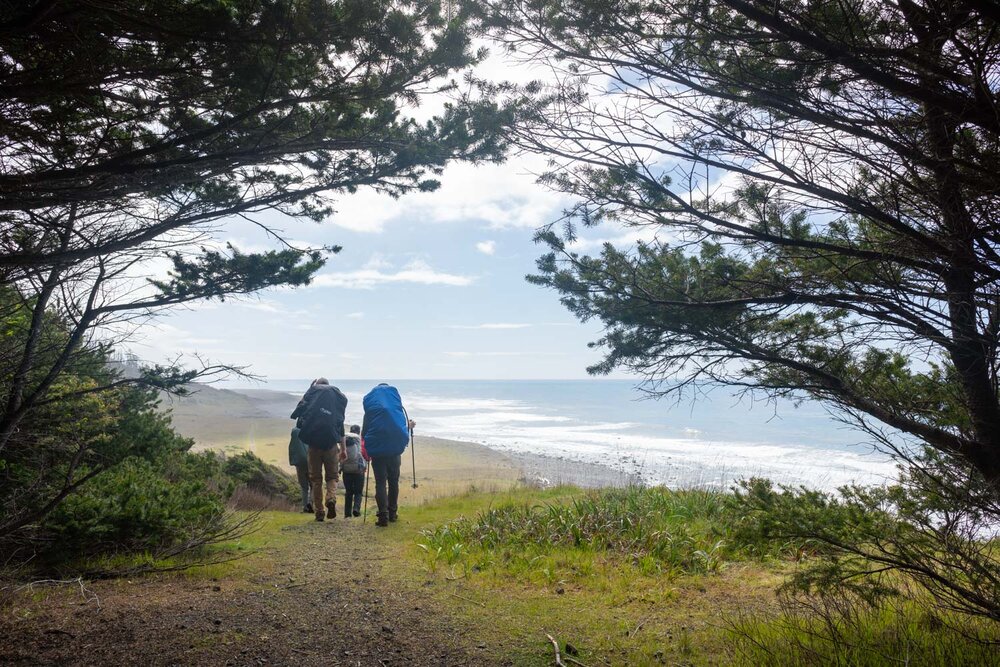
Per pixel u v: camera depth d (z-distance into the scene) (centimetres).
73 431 591
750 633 411
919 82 271
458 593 541
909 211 314
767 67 324
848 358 390
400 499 1371
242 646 404
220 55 382
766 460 2662
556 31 360
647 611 495
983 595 306
